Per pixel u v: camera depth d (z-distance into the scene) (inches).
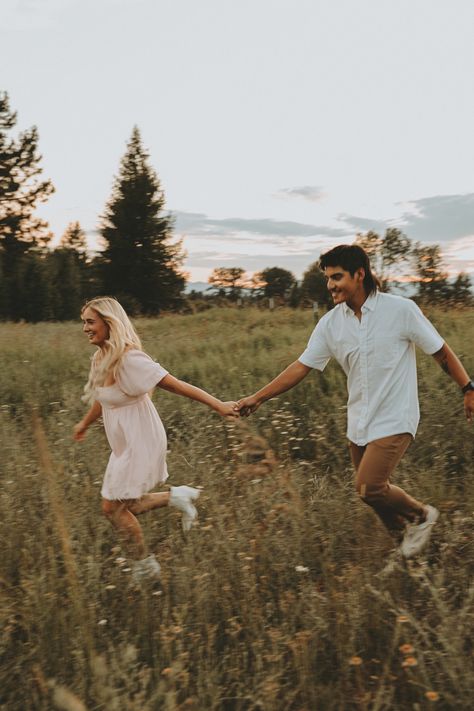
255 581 123.0
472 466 186.7
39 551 132.0
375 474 135.1
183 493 146.7
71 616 110.4
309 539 135.2
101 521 146.3
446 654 94.9
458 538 131.1
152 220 2022.6
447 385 234.8
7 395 280.4
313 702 95.0
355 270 132.9
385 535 141.8
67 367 334.3
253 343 389.1
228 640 110.0
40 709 94.5
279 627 108.3
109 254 2044.8
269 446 206.1
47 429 221.6
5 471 174.4
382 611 113.5
